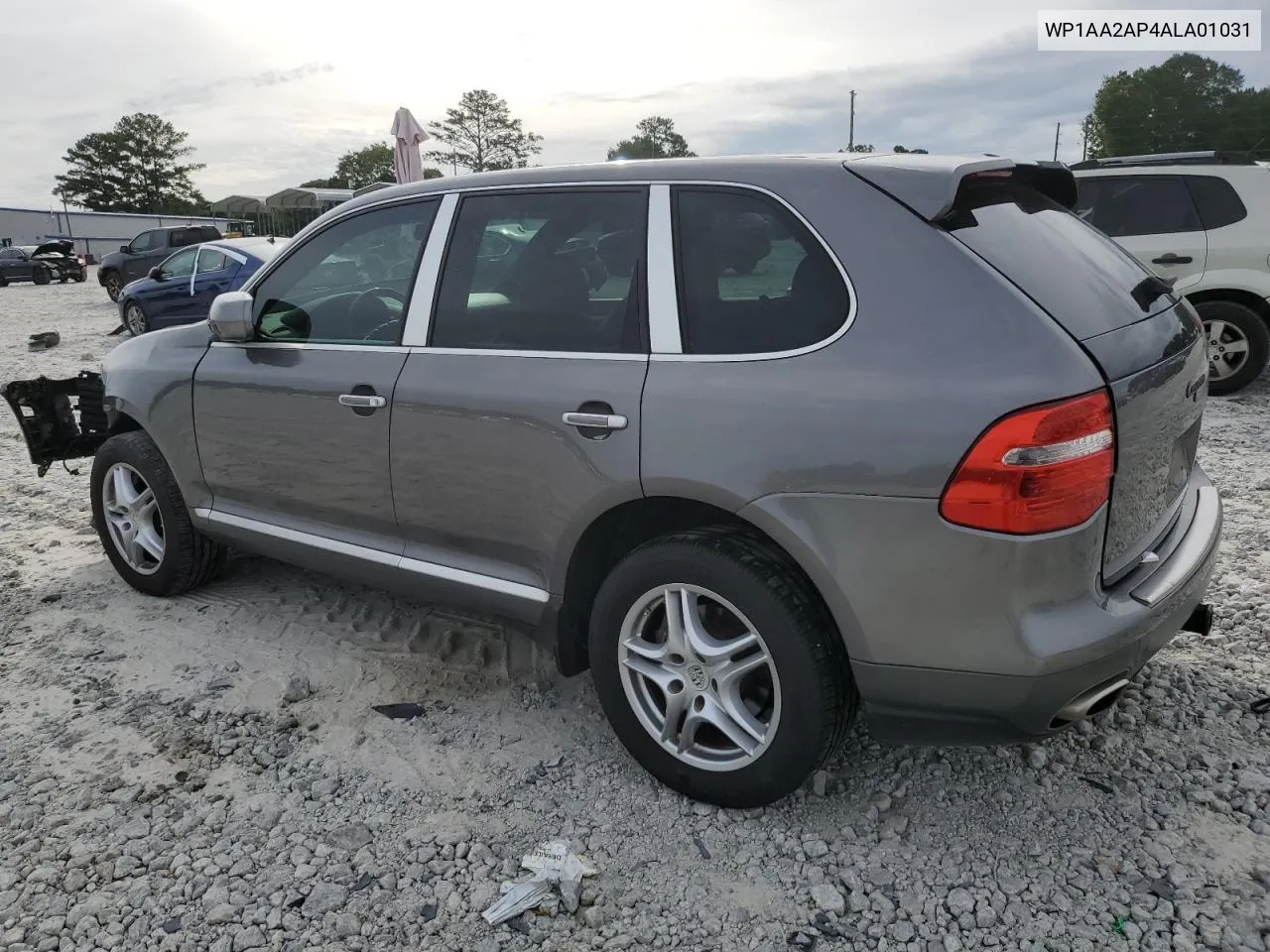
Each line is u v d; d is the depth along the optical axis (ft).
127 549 14.55
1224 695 10.74
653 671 9.19
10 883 8.52
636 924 7.90
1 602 14.64
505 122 325.62
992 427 7.11
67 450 16.88
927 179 8.04
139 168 370.94
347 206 11.76
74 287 105.09
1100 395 7.20
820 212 8.26
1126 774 9.48
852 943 7.62
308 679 11.87
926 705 7.86
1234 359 25.31
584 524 9.27
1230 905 7.75
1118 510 7.70
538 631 10.13
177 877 8.54
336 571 11.92
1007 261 7.74
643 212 9.20
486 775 9.91
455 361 10.15
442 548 10.76
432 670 12.12
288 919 8.02
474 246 10.36
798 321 8.18
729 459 8.17
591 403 8.98
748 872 8.41
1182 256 25.17
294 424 11.64
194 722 11.04
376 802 9.52
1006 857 8.46
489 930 7.88
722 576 8.35
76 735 10.83
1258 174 24.53
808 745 8.29
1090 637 7.36
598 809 9.30
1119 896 7.93
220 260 46.55
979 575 7.32
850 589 7.78
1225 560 14.32
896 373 7.57
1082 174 26.48
